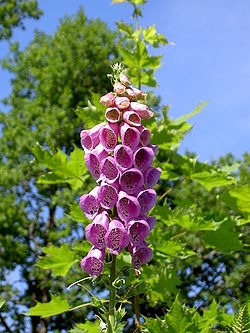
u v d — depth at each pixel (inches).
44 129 1035.3
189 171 266.1
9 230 1015.0
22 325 1005.2
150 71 283.1
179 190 939.3
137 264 146.5
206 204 859.4
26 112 1089.4
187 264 909.2
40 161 255.1
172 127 274.4
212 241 261.1
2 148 1062.4
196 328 139.0
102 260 144.6
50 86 1114.7
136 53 278.2
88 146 158.1
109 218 147.9
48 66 1131.9
